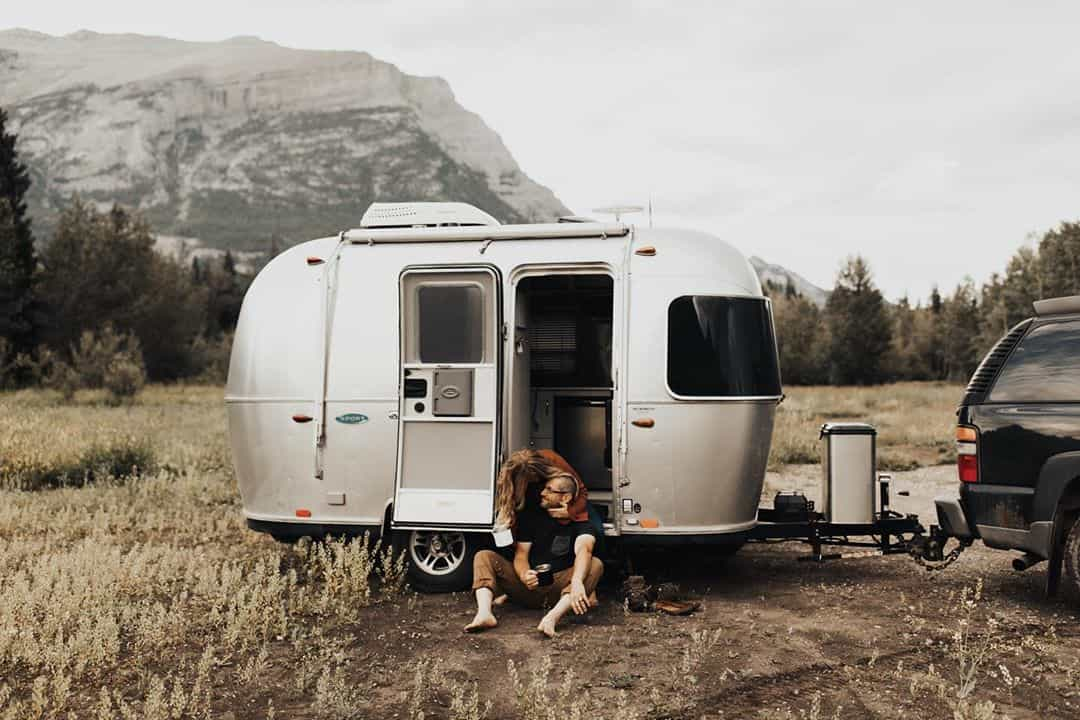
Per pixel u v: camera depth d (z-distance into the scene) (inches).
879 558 338.0
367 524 297.4
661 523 280.1
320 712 188.9
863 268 2618.1
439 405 285.9
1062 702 193.6
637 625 252.4
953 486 526.6
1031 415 261.4
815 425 837.8
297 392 301.3
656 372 279.7
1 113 1919.3
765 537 294.5
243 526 399.5
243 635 239.0
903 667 215.8
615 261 288.5
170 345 2075.5
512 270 291.7
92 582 278.7
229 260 4306.1
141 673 213.2
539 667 216.7
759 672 212.4
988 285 2315.5
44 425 668.1
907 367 2992.1
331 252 309.7
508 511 262.2
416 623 256.7
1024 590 286.8
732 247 301.9
